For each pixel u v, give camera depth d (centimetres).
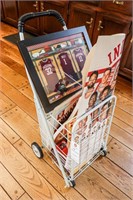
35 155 112
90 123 75
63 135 80
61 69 74
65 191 96
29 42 64
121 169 107
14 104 149
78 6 173
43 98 68
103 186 99
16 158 110
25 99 155
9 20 278
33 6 220
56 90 72
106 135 102
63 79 74
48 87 70
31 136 124
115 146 120
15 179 100
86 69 58
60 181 100
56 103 72
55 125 78
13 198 92
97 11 160
